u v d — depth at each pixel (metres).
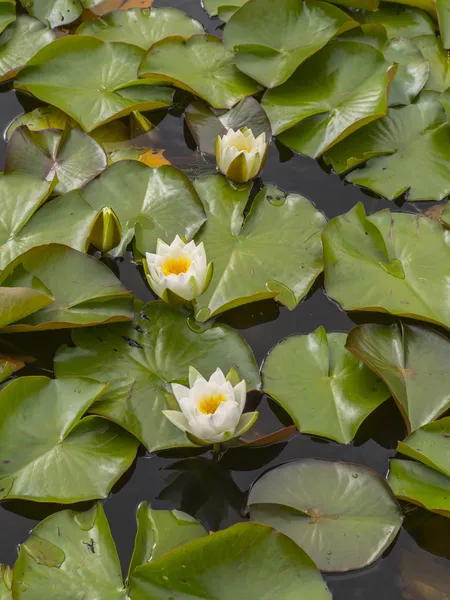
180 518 1.79
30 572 1.65
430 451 1.88
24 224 2.40
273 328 2.28
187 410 1.82
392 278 2.33
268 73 2.95
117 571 1.67
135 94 2.96
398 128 2.87
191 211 2.53
